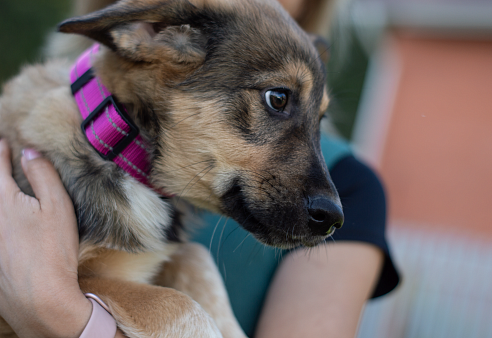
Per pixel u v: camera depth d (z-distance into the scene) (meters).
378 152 2.62
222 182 0.74
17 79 0.78
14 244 0.69
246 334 0.78
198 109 0.73
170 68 0.73
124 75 0.73
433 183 2.50
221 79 0.73
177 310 0.71
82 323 0.68
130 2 0.73
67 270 0.69
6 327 0.71
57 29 0.71
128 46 0.72
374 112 2.65
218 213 0.76
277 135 0.74
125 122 0.72
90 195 0.72
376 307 1.85
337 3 0.94
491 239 2.22
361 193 0.79
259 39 0.74
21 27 2.18
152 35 0.74
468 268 1.83
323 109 0.78
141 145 0.73
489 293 1.79
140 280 0.74
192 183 0.74
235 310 0.78
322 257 0.77
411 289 1.85
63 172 0.72
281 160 0.73
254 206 0.73
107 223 0.72
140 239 0.73
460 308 1.80
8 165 0.73
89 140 0.72
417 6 2.50
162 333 0.70
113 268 0.73
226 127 0.73
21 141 0.73
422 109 2.59
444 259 1.86
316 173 0.73
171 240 0.76
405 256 1.90
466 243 1.89
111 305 0.70
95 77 0.73
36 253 0.69
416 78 2.61
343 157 0.81
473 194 2.42
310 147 0.74
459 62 2.53
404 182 2.54
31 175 0.71
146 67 0.73
